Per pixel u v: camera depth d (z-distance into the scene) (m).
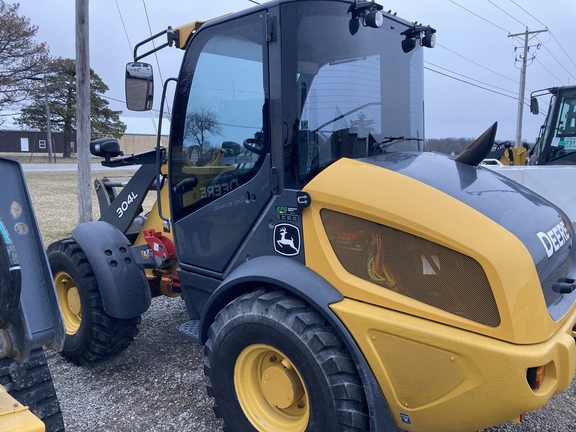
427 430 2.40
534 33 31.09
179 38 3.50
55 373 3.97
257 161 2.84
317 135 2.75
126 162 4.32
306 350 2.47
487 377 2.16
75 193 15.94
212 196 3.15
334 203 2.52
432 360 2.26
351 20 2.91
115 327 3.83
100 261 3.72
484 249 2.20
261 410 2.79
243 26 2.87
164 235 4.10
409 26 3.36
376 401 2.41
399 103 3.27
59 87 41.81
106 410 3.41
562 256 2.70
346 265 2.53
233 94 2.97
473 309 2.23
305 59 2.72
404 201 2.38
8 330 1.94
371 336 2.38
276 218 2.76
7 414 1.79
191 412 3.38
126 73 3.58
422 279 2.33
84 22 7.91
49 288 2.00
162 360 4.17
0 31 34.62
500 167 8.05
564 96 9.19
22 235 1.98
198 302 3.40
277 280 2.62
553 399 3.54
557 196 7.43
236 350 2.77
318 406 2.46
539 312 2.25
